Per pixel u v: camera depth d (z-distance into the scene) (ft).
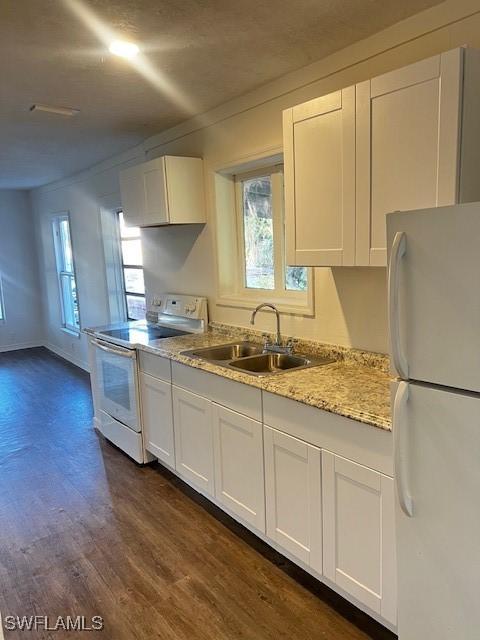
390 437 5.37
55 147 13.53
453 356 4.18
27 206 24.54
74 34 6.62
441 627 4.71
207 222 11.35
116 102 9.66
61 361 22.29
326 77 7.83
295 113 7.09
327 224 6.84
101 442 12.73
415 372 4.51
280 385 6.89
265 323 10.05
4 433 13.47
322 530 6.45
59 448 12.37
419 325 4.41
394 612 5.63
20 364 21.81
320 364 8.01
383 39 6.91
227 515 9.05
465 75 5.15
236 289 11.44
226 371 7.89
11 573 7.55
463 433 4.21
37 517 9.14
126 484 10.37
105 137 12.56
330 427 6.11
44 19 6.15
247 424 7.57
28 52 7.15
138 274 16.57
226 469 8.29
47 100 9.38
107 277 17.24
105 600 6.91
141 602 6.85
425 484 4.58
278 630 6.28
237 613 6.59
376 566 5.77
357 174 6.31
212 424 8.47
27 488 10.28
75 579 7.38
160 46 7.11
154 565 7.64
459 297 4.07
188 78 8.48
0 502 9.73
